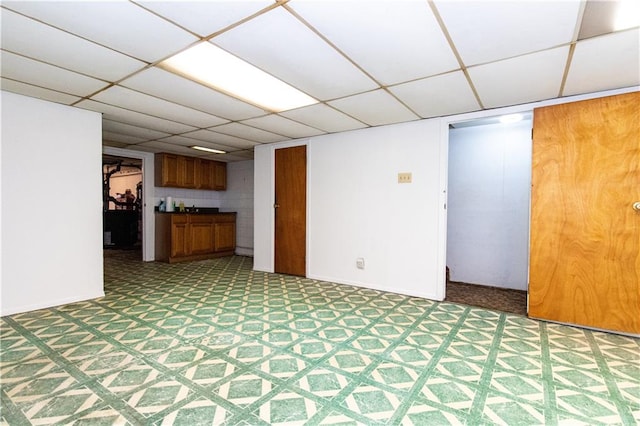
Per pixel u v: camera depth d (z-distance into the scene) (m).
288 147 4.78
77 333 2.47
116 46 1.98
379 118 3.54
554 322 2.77
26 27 1.76
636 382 1.83
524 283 3.93
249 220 6.84
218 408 1.57
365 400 1.65
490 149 4.12
